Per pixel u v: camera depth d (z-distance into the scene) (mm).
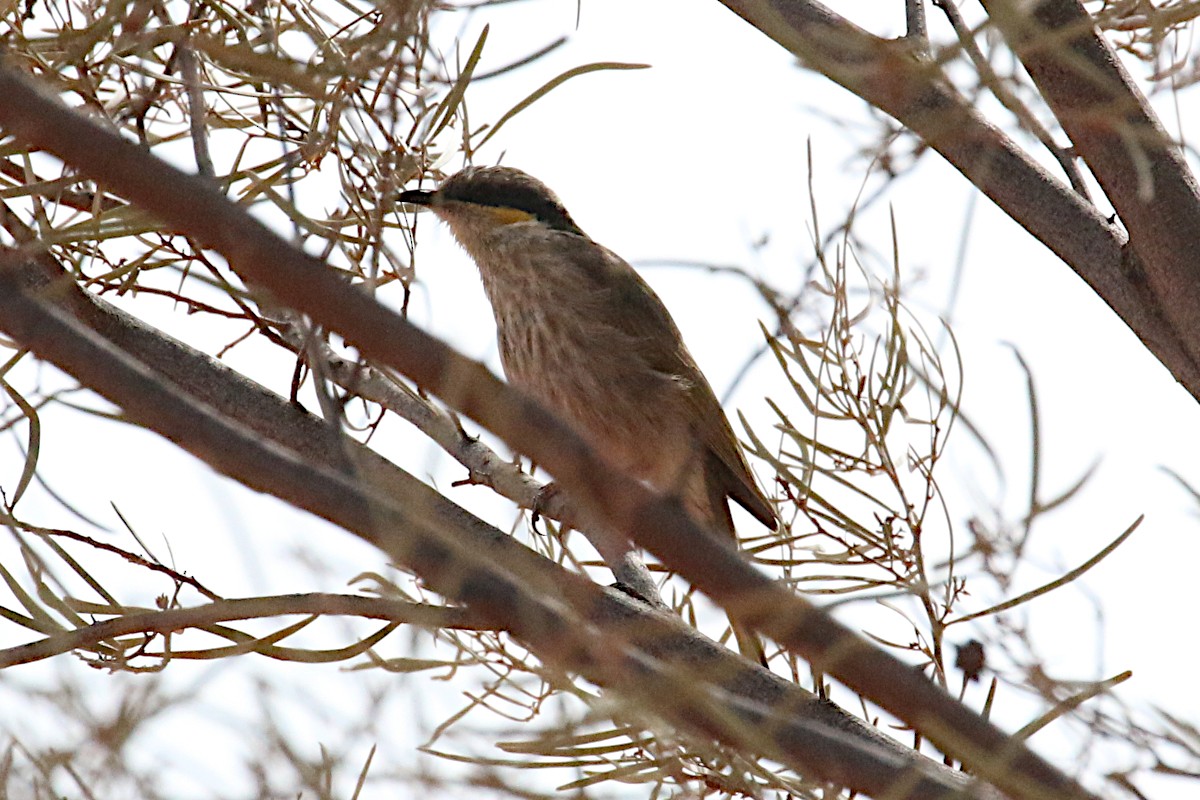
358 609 5605
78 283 7719
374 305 4305
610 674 4488
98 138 4148
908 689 4668
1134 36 7617
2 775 4508
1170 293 7859
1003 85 4738
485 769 4965
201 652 6543
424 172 7562
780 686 7152
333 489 4453
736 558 4656
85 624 6348
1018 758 4629
